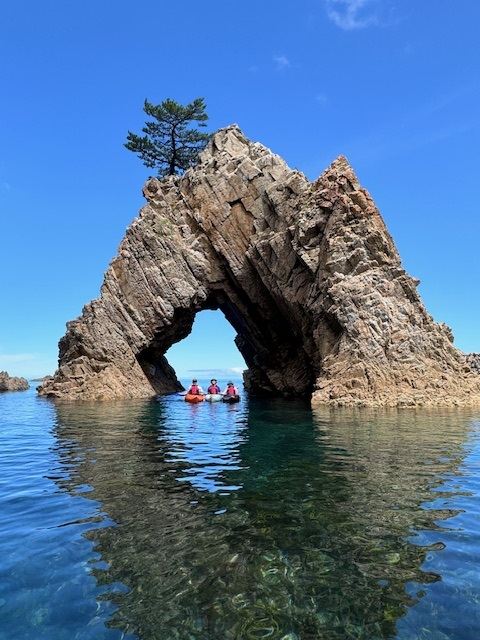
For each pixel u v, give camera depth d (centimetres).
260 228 4178
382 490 1013
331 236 3522
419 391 2927
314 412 2650
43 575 620
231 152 4544
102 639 480
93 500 961
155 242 4306
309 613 524
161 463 1338
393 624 501
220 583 595
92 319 4175
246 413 2758
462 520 813
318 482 1093
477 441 1627
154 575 619
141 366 4656
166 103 5297
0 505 928
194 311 4612
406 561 652
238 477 1155
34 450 1564
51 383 4356
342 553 681
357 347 3081
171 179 4706
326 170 3809
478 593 565
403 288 3350
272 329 4409
